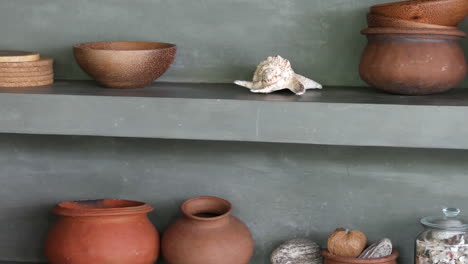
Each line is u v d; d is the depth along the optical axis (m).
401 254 2.13
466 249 1.88
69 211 1.97
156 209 2.19
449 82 1.81
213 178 2.15
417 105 1.71
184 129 1.79
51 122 1.82
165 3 2.08
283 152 2.11
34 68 1.95
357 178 2.10
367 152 2.08
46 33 2.14
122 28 2.11
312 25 2.05
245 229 2.05
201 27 2.08
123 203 2.09
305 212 2.14
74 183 2.20
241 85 1.95
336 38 2.05
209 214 2.11
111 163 2.18
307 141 1.76
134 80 1.91
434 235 1.91
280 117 1.75
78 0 2.11
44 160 2.20
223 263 1.97
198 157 2.14
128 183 2.18
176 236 2.00
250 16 2.06
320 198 2.13
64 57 2.14
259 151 2.12
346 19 2.03
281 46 2.07
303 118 1.75
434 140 1.72
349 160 2.10
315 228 2.15
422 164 2.07
